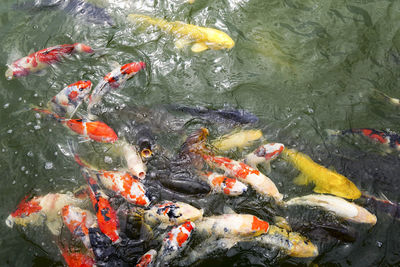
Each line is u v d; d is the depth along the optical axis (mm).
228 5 5055
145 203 3227
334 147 3779
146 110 3994
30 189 3469
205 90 4227
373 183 3525
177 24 4691
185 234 2979
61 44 4574
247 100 4145
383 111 4102
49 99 4070
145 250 3037
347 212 3246
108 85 4047
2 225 3287
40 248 3105
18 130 3852
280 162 3607
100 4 4953
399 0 5137
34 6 4980
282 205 3336
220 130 3838
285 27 4906
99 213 3082
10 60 4414
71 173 3543
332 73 4445
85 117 3887
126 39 4605
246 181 3396
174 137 3756
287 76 4406
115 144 3666
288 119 3984
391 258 3074
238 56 4559
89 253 3004
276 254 3047
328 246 3102
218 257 3043
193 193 3338
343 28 4902
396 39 4777
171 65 4406
